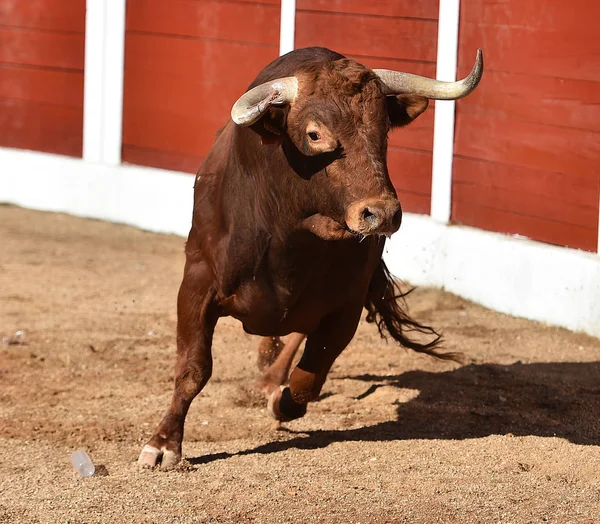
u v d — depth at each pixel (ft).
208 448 33.78
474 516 27.99
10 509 27.81
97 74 74.90
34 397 39.06
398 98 29.27
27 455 32.60
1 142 80.18
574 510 28.68
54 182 77.92
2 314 50.98
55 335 47.52
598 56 50.42
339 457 32.81
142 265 62.69
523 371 44.24
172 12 70.59
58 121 77.77
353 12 60.95
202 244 32.04
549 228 53.21
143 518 27.30
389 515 27.84
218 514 27.68
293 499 28.84
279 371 39.50
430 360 45.34
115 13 73.36
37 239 68.80
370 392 40.83
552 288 51.83
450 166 57.57
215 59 68.95
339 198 26.94
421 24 58.29
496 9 54.85
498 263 54.49
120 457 32.65
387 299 38.70
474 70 28.84
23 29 78.33
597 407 39.55
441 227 57.77
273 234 29.78
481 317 53.26
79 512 27.66
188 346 32.32
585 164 51.29
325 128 26.84
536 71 53.11
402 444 34.37
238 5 67.15
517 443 34.78
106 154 75.25
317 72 27.48
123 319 50.75
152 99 72.59
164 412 37.55
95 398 39.17
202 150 70.44
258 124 27.66
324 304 31.45
